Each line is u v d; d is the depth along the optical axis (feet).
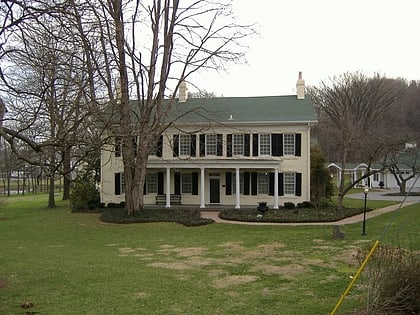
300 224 82.79
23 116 44.78
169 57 93.04
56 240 70.69
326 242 62.69
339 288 37.58
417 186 178.50
